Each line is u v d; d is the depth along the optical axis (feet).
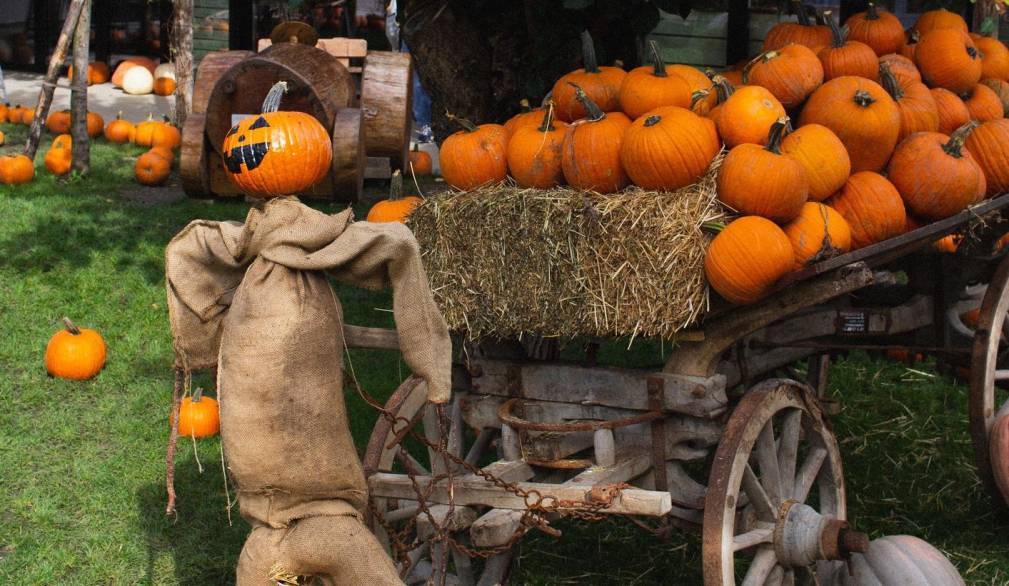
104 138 48.16
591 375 15.80
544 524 14.05
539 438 16.19
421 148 48.91
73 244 32.76
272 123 12.20
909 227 16.66
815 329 17.95
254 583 12.34
